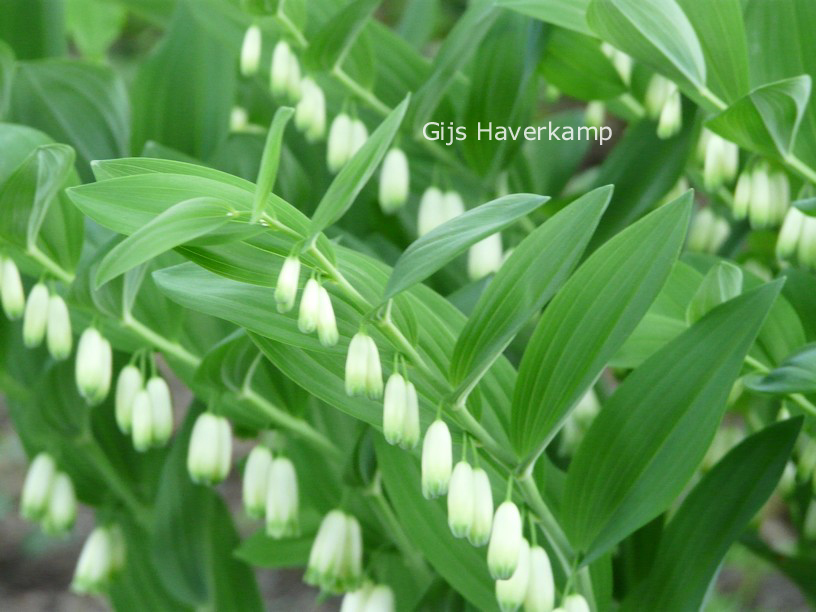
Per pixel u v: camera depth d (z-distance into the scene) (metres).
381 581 0.65
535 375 0.52
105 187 0.47
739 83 0.57
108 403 0.67
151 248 0.46
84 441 0.67
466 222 0.47
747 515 0.56
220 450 0.60
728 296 0.54
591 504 0.54
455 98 0.67
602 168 0.65
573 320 0.51
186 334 0.64
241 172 0.64
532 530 0.53
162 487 0.66
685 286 0.58
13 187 0.53
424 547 0.58
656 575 0.57
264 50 0.67
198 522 0.67
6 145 0.57
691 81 0.55
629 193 0.64
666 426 0.53
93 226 0.63
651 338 0.58
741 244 0.66
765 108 0.53
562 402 0.51
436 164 0.67
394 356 0.50
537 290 0.49
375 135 0.45
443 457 0.49
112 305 0.57
